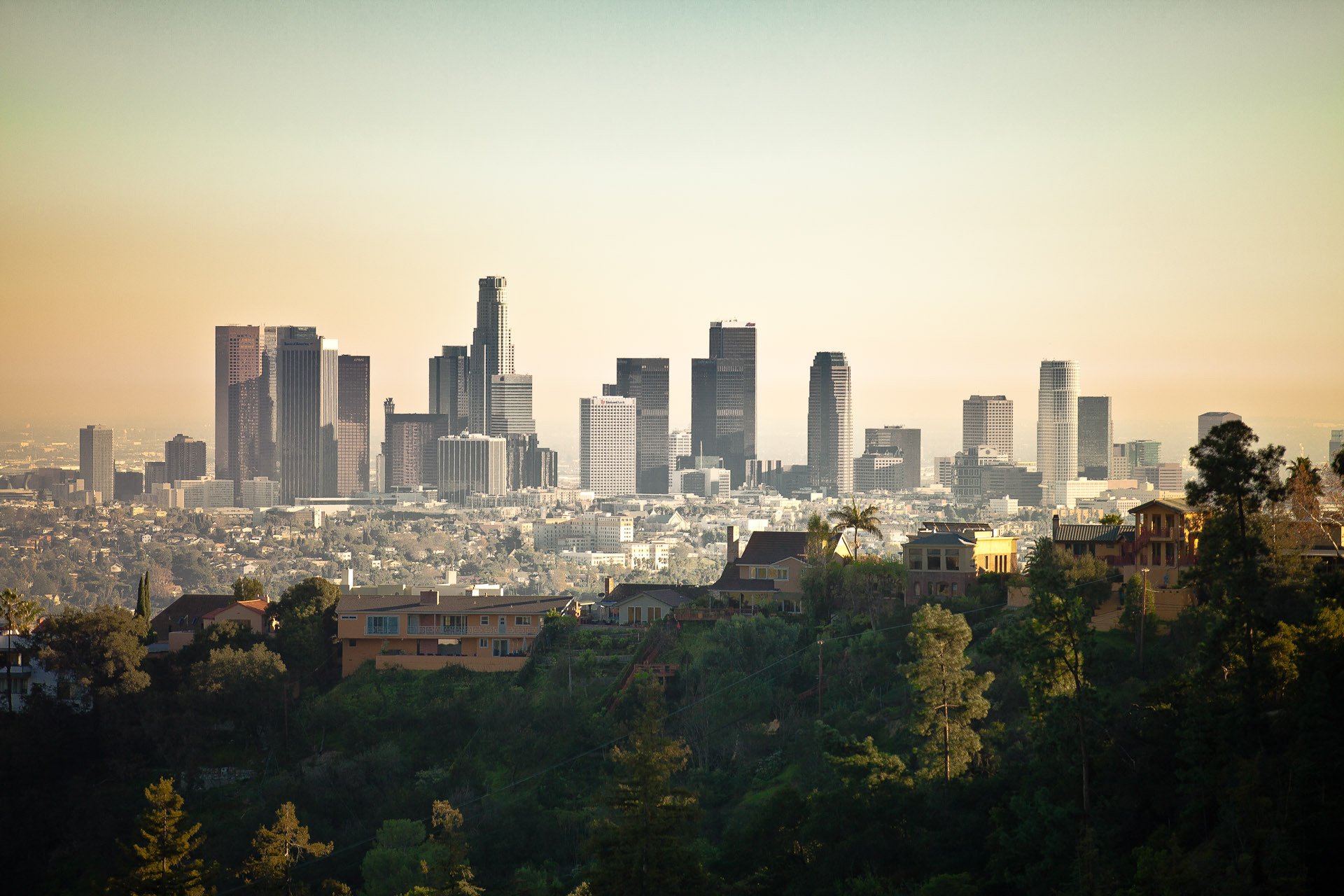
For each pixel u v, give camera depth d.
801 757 175.88
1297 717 119.75
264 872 168.38
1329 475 183.75
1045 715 134.88
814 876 134.12
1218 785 117.88
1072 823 124.44
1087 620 135.50
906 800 138.00
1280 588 138.50
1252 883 103.81
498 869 173.00
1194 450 138.75
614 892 126.31
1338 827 106.25
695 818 132.38
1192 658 157.88
